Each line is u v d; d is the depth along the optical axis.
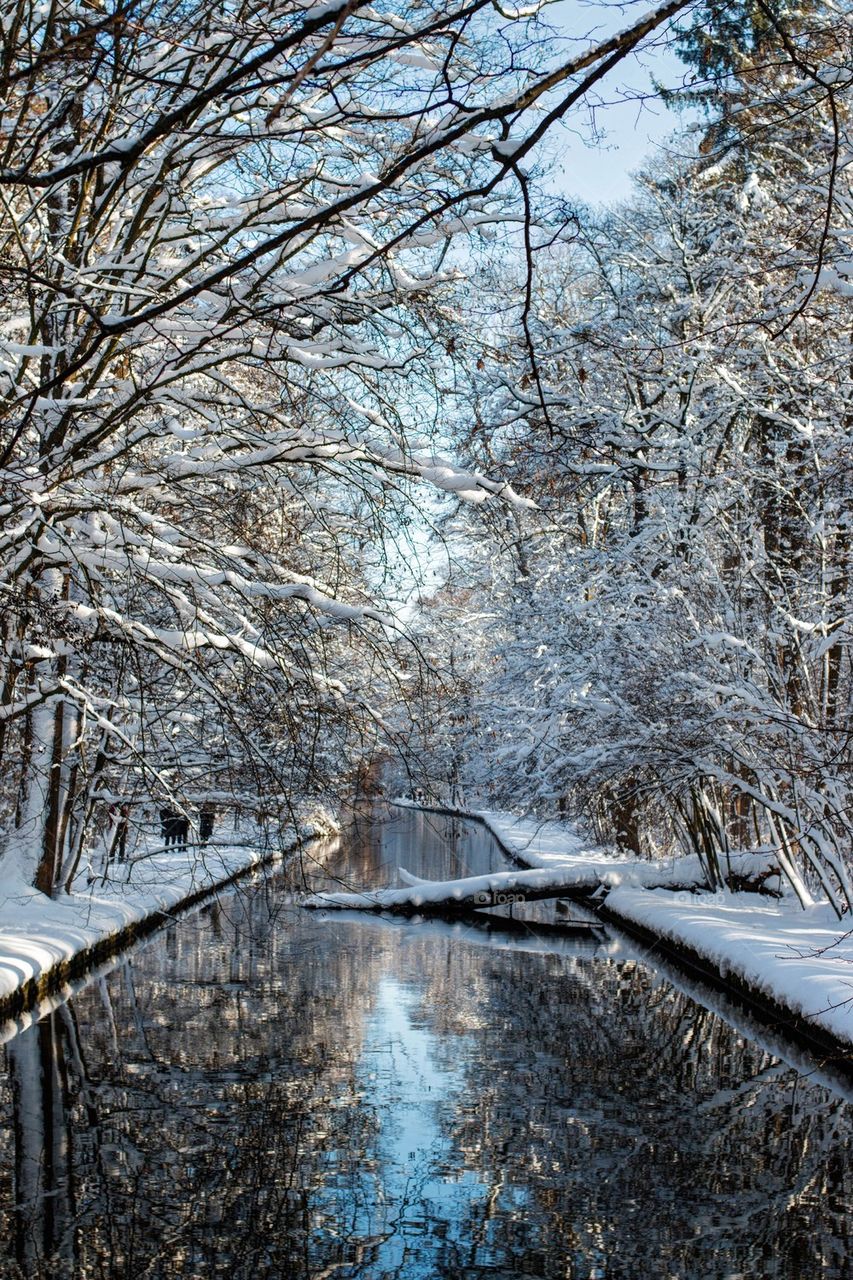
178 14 7.98
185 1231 7.59
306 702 11.85
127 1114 9.85
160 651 11.45
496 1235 7.54
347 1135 9.45
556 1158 9.04
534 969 17.14
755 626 18.08
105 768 17.47
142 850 26.97
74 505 10.84
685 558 19.39
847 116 13.83
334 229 10.50
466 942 19.95
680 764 18.83
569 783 21.61
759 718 16.30
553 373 20.91
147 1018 13.25
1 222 9.74
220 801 15.91
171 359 10.48
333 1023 13.25
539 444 14.14
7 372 10.29
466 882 24.48
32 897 16.42
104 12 5.31
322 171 10.41
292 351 10.67
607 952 19.06
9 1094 10.38
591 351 20.66
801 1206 8.12
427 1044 12.38
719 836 21.59
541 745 21.98
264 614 11.30
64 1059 11.51
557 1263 7.21
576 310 23.06
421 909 24.52
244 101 9.32
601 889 23.72
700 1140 9.43
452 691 12.84
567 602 21.33
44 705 15.82
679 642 18.55
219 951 18.19
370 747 13.09
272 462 11.16
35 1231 7.57
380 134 9.94
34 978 13.34
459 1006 14.31
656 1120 9.95
